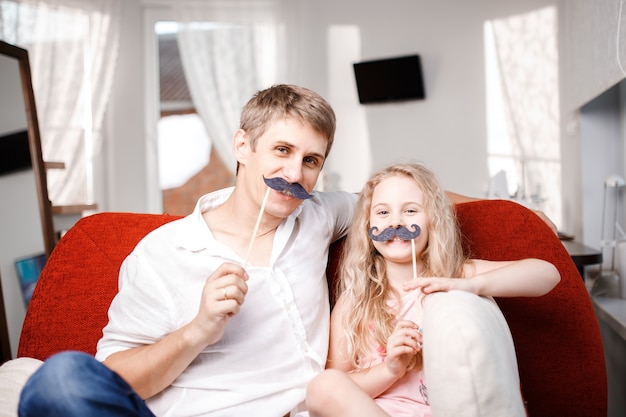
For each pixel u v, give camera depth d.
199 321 1.00
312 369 1.18
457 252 1.28
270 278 1.17
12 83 2.78
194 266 1.15
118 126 4.32
